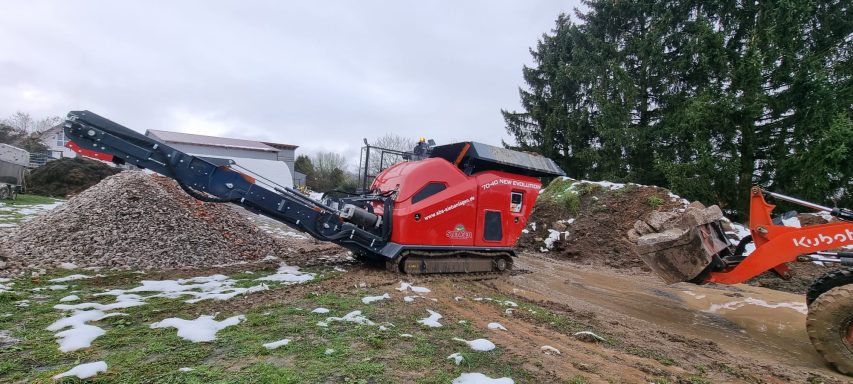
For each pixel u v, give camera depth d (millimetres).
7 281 5359
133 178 8953
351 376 2922
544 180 20547
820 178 13797
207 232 8266
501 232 7863
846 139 12953
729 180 15852
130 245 7184
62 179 22719
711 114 15523
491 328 4379
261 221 15781
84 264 6523
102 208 7867
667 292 7457
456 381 2939
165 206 8367
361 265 7770
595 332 4617
